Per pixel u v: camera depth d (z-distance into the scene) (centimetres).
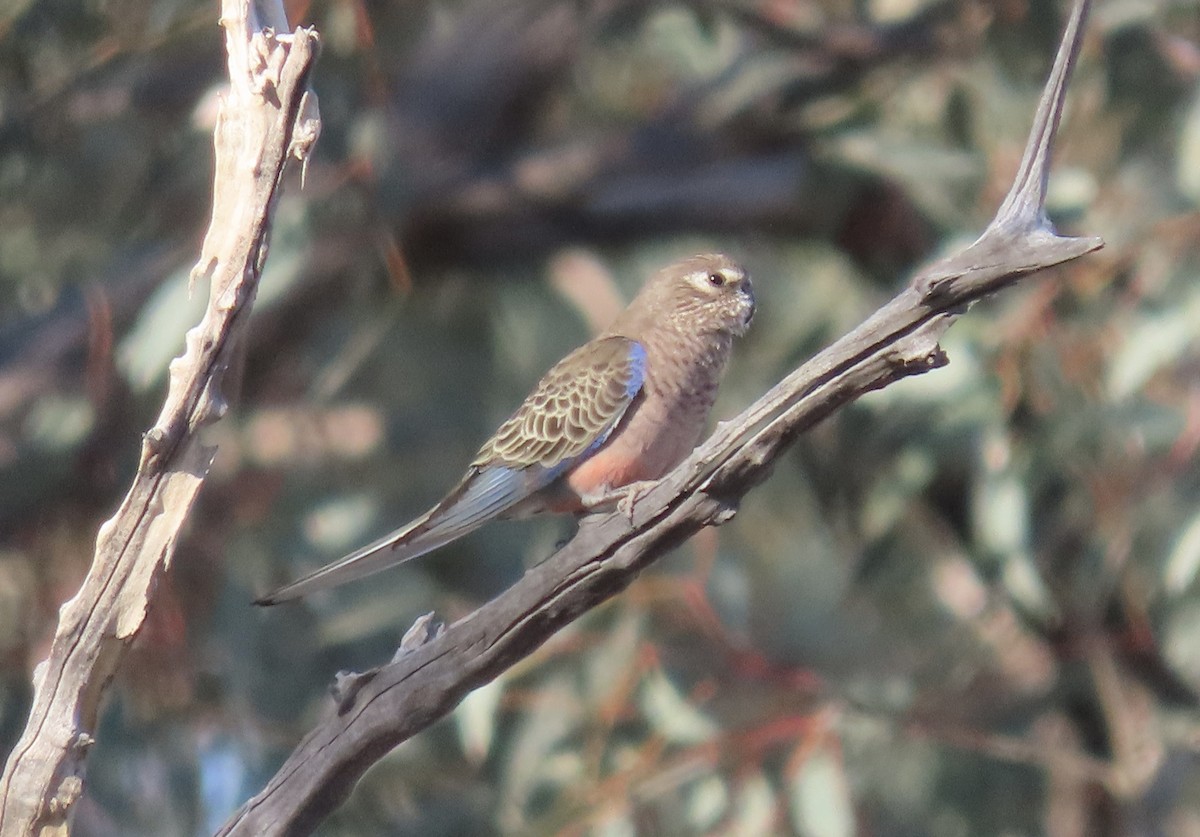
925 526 1361
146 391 1238
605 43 1509
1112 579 1231
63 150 1352
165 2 1261
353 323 1398
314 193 1196
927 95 1415
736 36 1496
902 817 1297
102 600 650
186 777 1172
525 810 1173
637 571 687
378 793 1204
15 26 1252
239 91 652
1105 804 1312
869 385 647
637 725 1179
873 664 1387
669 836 1191
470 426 1456
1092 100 1308
